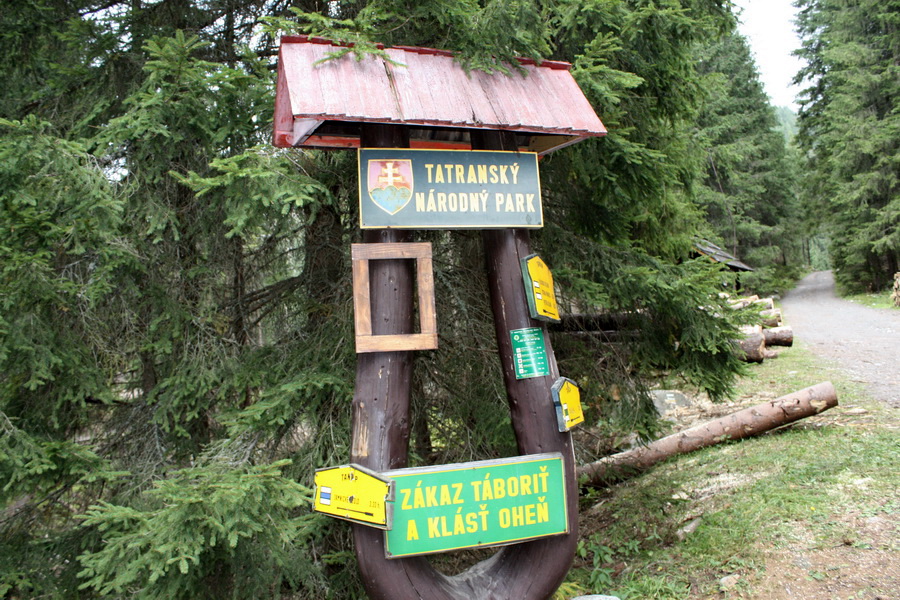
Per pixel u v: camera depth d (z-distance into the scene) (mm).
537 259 3654
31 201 3410
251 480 3215
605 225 5914
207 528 3154
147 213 4316
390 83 3322
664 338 5922
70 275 4270
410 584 3160
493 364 5328
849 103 25234
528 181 3545
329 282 5184
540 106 3594
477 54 3621
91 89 4805
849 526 4555
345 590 4488
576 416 3590
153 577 2793
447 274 5484
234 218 3711
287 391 4219
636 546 5270
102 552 3082
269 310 5438
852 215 25484
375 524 3025
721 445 7109
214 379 4566
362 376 3352
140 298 4625
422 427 5543
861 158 25031
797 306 24234
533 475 3338
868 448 5945
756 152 28906
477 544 3197
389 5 4129
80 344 4082
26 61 5027
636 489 6195
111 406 4906
